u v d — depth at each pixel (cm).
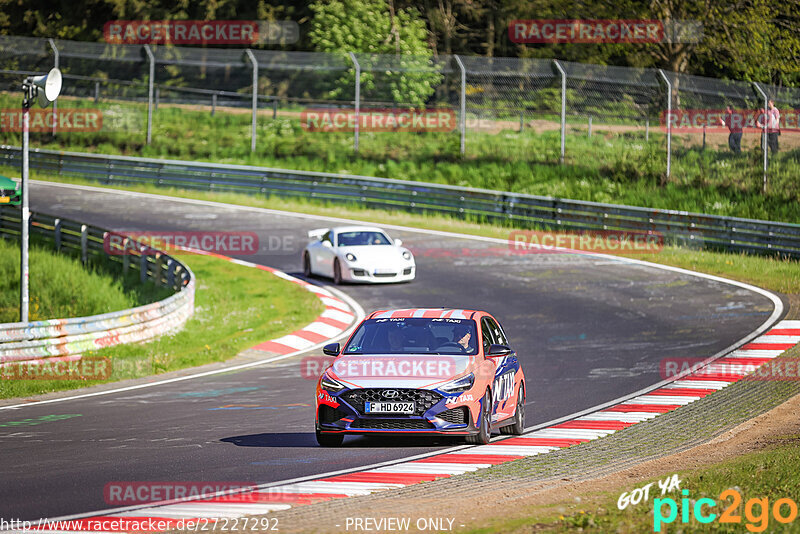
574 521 2294
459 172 13088
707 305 7375
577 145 13800
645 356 5797
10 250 9888
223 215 11581
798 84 15462
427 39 19800
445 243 10075
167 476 3119
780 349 5819
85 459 3391
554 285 8194
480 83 17662
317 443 3706
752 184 11956
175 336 6719
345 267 8262
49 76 5947
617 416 4281
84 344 5969
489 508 2555
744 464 3017
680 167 12669
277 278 8769
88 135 15825
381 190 12000
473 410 3488
